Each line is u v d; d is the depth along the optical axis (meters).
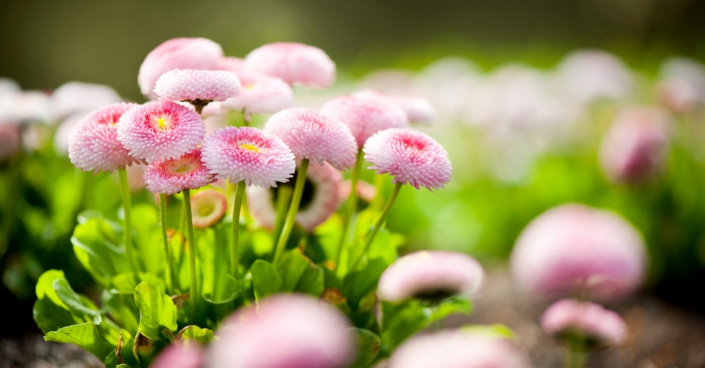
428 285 0.86
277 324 0.57
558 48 4.83
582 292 0.92
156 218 0.90
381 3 6.25
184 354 0.78
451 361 0.66
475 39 6.17
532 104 1.89
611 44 5.01
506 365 0.66
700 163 1.55
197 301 0.83
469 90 2.13
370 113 0.85
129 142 0.78
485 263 1.67
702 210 1.42
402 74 2.34
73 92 1.23
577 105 2.06
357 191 0.98
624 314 1.32
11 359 0.99
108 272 0.87
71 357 1.00
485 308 1.33
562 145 1.95
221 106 0.84
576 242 0.84
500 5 6.62
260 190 0.89
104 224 0.89
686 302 1.39
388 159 0.80
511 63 3.71
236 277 0.83
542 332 1.20
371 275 0.88
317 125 0.81
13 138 1.10
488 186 1.89
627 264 0.84
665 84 1.76
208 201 0.87
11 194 1.11
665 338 1.19
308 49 0.90
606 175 1.60
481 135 2.01
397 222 1.65
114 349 0.83
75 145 0.79
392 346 0.90
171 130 0.78
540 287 0.85
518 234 1.73
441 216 1.72
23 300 1.10
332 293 0.84
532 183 1.77
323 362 0.55
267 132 0.82
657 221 1.45
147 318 0.81
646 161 1.47
